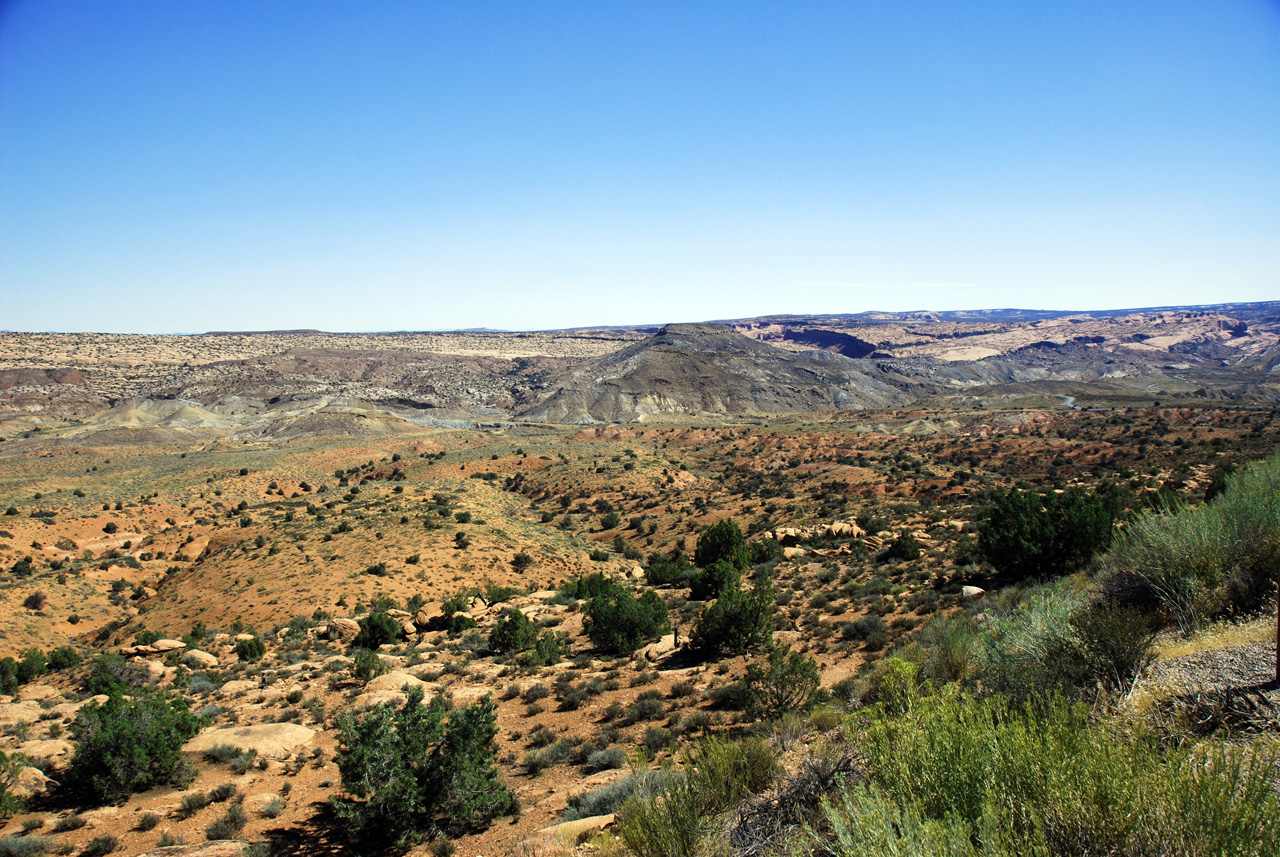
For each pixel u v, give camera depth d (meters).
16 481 97.12
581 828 8.29
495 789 11.48
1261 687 5.16
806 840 4.59
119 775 13.48
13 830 12.48
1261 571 7.35
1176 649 6.56
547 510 87.38
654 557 59.78
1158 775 3.45
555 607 34.59
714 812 5.75
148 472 110.94
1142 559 8.56
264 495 101.88
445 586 51.09
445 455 126.31
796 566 36.22
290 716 19.19
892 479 74.38
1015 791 3.71
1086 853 3.33
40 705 23.55
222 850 10.74
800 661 13.30
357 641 31.75
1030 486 62.41
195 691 24.14
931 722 4.33
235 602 47.28
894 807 3.75
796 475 88.88
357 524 64.25
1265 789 3.26
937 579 26.08
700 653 20.67
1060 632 6.67
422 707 12.23
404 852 10.65
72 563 67.00
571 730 15.33
